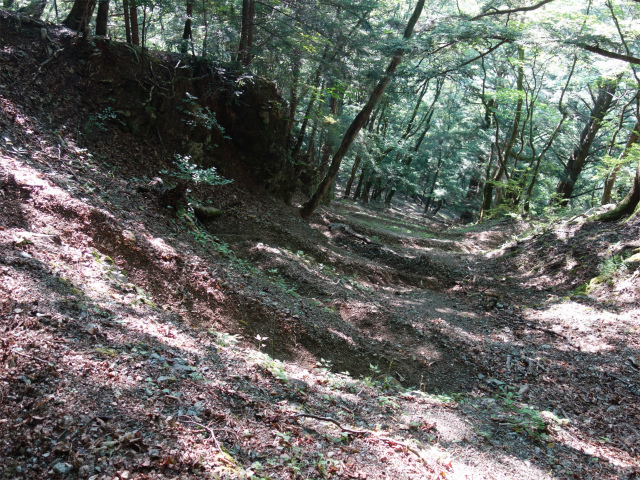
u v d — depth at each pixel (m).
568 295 10.20
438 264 13.26
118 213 7.11
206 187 11.59
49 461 2.38
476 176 29.33
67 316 3.80
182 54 12.48
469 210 29.80
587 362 7.01
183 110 11.74
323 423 3.74
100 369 3.22
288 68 15.24
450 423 4.68
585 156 22.00
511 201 21.16
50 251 4.96
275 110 13.77
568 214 16.66
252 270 8.37
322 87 17.88
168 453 2.64
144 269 6.17
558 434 4.88
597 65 15.98
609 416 5.56
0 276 3.90
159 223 7.98
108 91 10.29
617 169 16.25
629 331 7.68
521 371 6.80
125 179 9.12
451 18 11.81
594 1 16.16
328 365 6.00
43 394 2.76
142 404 3.02
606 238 11.62
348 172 35.03
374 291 10.20
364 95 18.41
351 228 16.52
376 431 3.96
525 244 14.06
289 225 12.83
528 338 8.15
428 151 37.22
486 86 21.36
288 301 7.23
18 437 2.44
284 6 15.01
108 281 5.16
